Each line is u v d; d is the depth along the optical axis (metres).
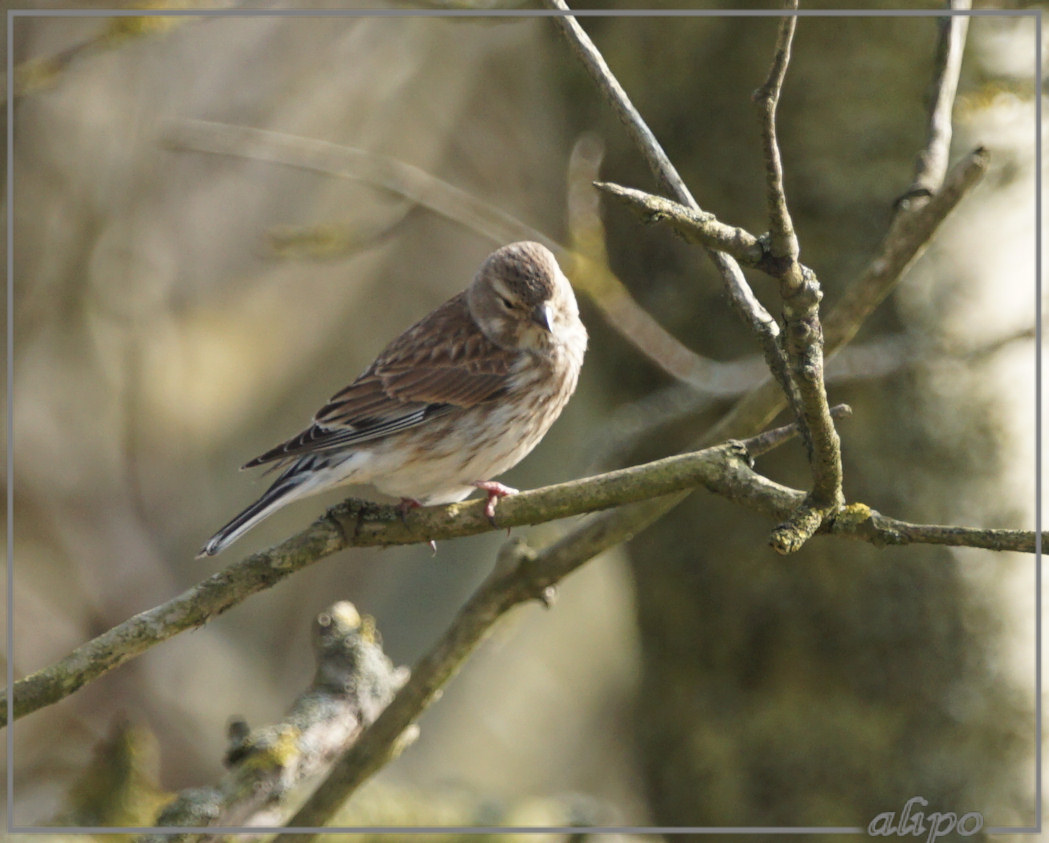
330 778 7.73
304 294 18.20
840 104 10.59
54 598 15.82
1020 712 10.43
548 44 11.79
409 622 16.69
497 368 9.57
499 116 17.06
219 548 8.48
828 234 10.49
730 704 10.82
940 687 10.34
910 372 10.53
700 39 10.91
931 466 10.46
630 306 10.45
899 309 10.40
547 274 9.62
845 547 10.47
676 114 11.02
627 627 15.91
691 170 10.95
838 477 5.53
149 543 16.64
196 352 17.34
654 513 8.01
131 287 15.60
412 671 7.91
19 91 10.17
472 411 9.51
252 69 15.92
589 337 12.10
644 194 4.82
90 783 8.55
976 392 10.68
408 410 9.40
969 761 10.30
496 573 8.12
